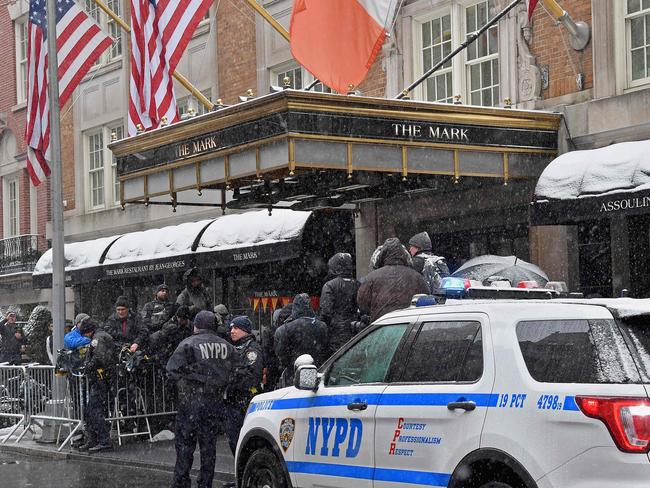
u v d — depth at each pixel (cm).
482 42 1758
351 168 1395
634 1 1515
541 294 770
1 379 1809
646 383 597
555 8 1543
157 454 1452
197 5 1770
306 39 1488
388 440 728
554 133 1561
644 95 1456
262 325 2131
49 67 1767
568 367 630
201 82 2428
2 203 3269
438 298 795
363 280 1107
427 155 1448
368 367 780
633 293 1490
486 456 650
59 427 1602
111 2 2742
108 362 1512
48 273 2520
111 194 2759
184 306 1520
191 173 1589
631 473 583
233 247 1922
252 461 878
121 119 2702
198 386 1085
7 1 3170
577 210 1323
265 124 1406
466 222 1759
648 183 1250
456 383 693
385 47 1909
